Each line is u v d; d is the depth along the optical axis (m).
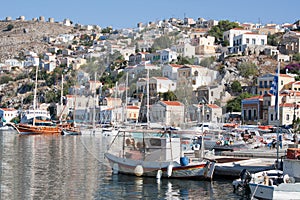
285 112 133.25
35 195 40.56
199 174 46.38
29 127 145.00
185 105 100.12
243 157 59.09
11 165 59.09
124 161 49.84
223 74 181.00
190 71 141.75
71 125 151.50
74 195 40.62
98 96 150.25
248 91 170.62
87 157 68.56
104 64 142.75
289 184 34.56
